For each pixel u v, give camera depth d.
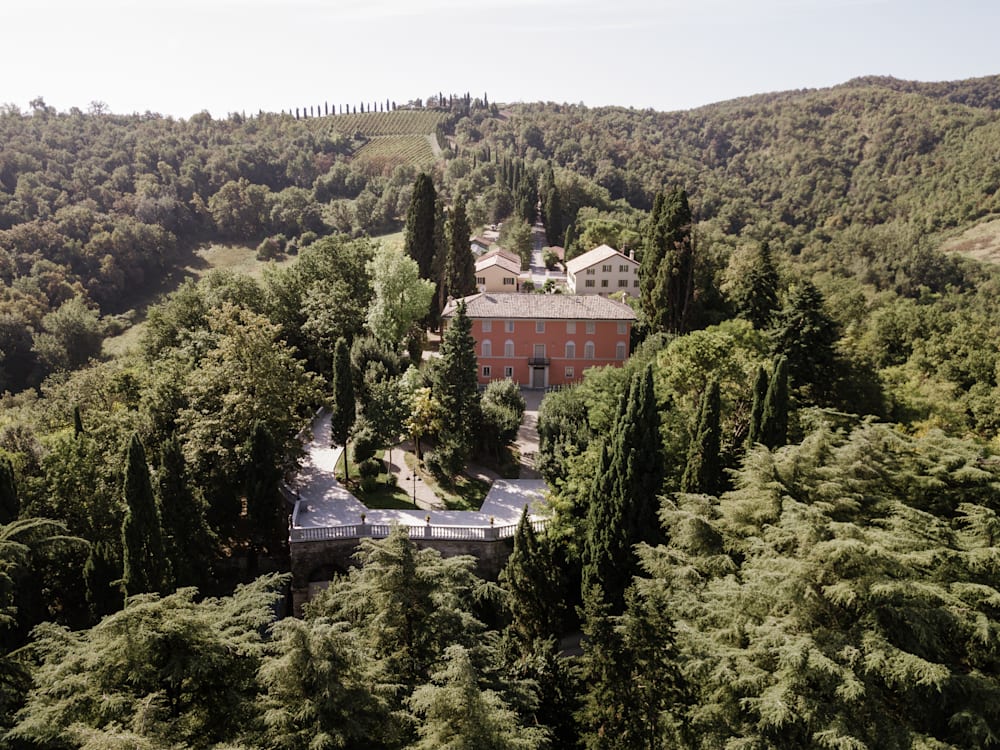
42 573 34.81
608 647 23.38
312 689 18.62
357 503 44.31
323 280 67.50
